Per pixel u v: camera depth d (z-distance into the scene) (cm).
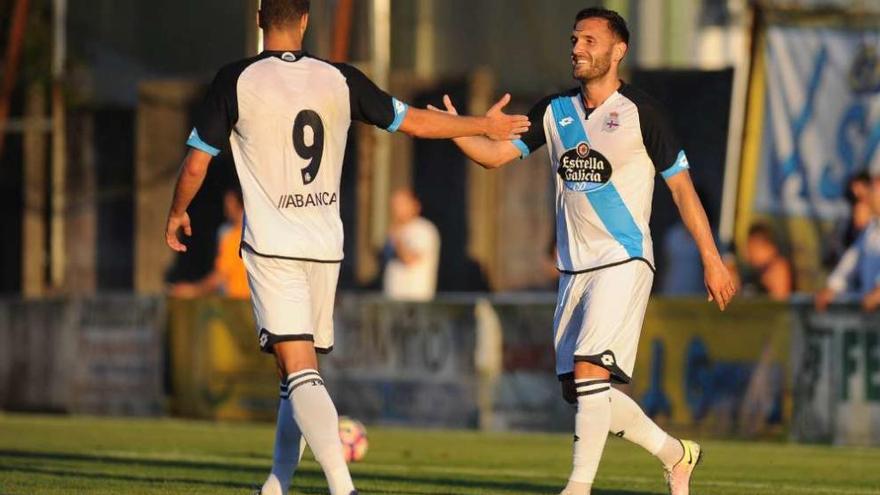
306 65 1950
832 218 4972
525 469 3156
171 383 4584
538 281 5703
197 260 5784
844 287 4538
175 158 5741
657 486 2820
